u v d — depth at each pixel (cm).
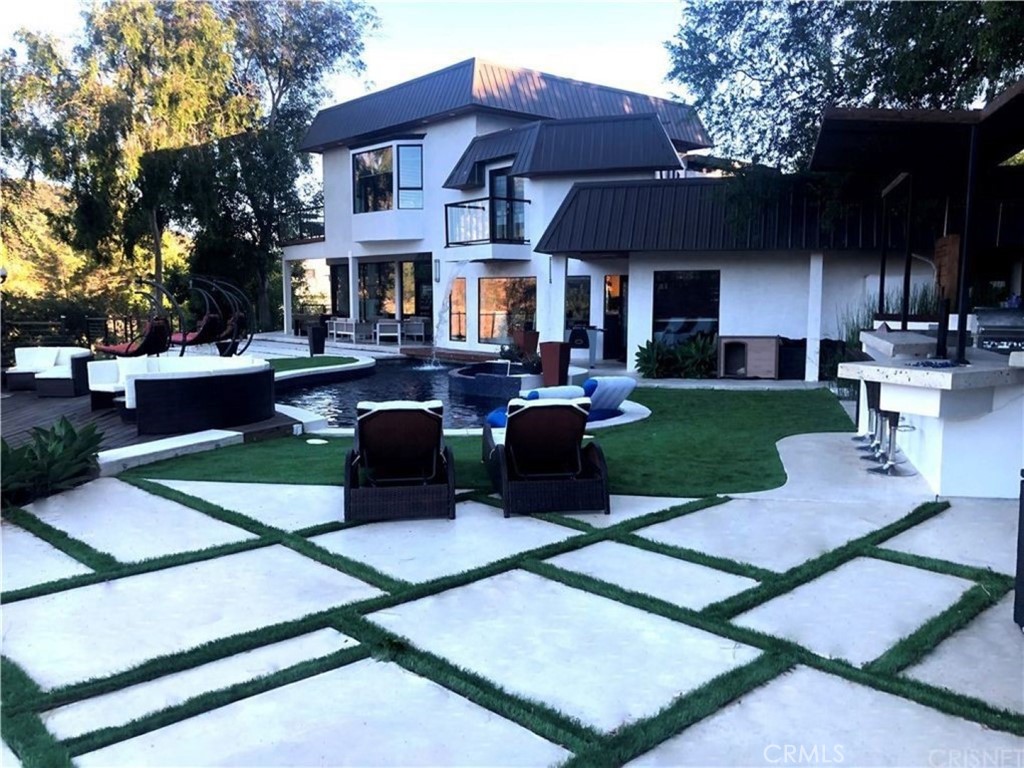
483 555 441
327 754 249
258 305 2989
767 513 518
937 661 308
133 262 2536
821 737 255
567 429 533
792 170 1253
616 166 1659
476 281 1973
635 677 297
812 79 1145
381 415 510
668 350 1362
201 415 805
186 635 336
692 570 414
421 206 2147
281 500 558
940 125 629
